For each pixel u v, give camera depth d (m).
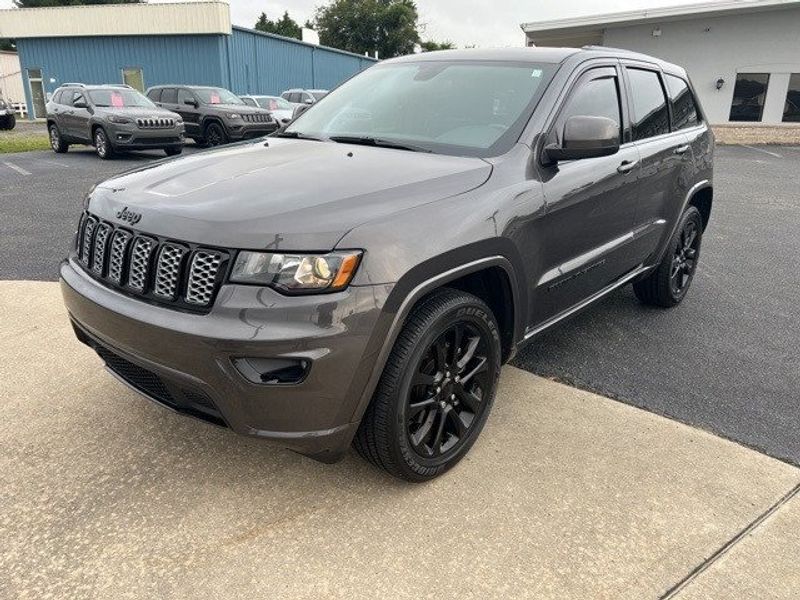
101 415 3.06
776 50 20.11
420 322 2.32
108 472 2.64
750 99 20.89
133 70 28.38
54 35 28.36
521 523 2.39
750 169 14.09
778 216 8.84
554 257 3.04
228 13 26.75
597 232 3.37
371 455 2.43
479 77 3.35
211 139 16.86
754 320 4.62
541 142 2.92
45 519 2.36
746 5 19.28
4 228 6.96
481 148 2.90
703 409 3.28
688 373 3.70
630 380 3.59
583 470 2.72
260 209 2.21
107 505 2.44
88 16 27.75
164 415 3.07
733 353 4.01
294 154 2.94
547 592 2.08
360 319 2.11
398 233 2.22
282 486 2.58
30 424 2.97
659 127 4.12
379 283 2.14
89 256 2.65
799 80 20.12
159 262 2.26
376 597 2.05
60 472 2.63
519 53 3.50
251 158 2.89
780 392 3.49
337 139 3.27
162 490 2.54
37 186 9.91
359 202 2.29
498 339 2.75
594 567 2.19
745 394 3.46
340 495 2.53
